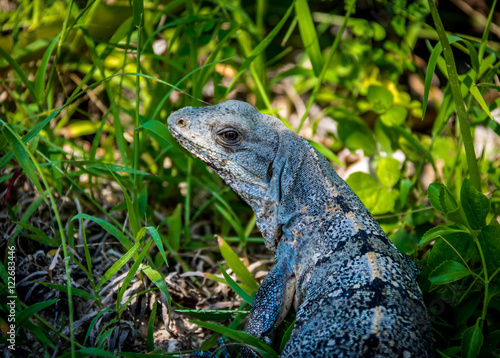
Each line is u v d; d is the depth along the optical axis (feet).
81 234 16.14
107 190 19.89
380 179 17.70
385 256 12.27
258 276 16.70
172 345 14.48
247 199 14.35
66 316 14.14
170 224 17.57
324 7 26.50
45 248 15.66
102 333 13.38
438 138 19.71
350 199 13.52
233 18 21.79
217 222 19.90
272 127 14.23
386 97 19.12
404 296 11.37
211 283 16.93
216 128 13.93
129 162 19.24
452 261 11.84
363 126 19.67
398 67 22.48
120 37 16.22
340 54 24.06
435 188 12.65
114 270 12.80
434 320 13.10
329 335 10.73
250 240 17.85
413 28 22.24
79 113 22.90
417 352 10.43
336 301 11.35
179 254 17.47
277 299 13.23
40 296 14.14
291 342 11.55
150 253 17.49
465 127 12.75
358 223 12.85
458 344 12.80
